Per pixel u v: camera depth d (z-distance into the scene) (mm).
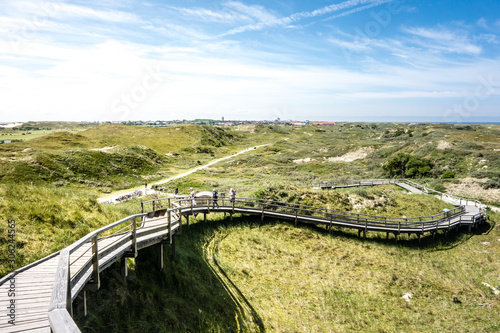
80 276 6371
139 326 7746
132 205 20203
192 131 110125
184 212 17938
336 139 147000
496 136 68125
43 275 6891
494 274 17219
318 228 22438
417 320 12680
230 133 145125
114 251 8055
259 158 81750
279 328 11039
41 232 9719
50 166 38812
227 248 17344
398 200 31391
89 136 82750
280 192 27281
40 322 4750
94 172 43125
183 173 57781
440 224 23750
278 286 14328
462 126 128375
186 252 14492
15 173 33844
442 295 14977
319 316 12312
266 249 18016
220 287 12828
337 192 30297
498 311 13477
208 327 9578
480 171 43594
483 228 25266
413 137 95438
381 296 14477
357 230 22750
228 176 57344
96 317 7070
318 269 16656
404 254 19891
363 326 12070
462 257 20047
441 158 54156
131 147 62844
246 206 25078
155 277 10562
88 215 12391
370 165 66312
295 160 82625
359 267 17547
